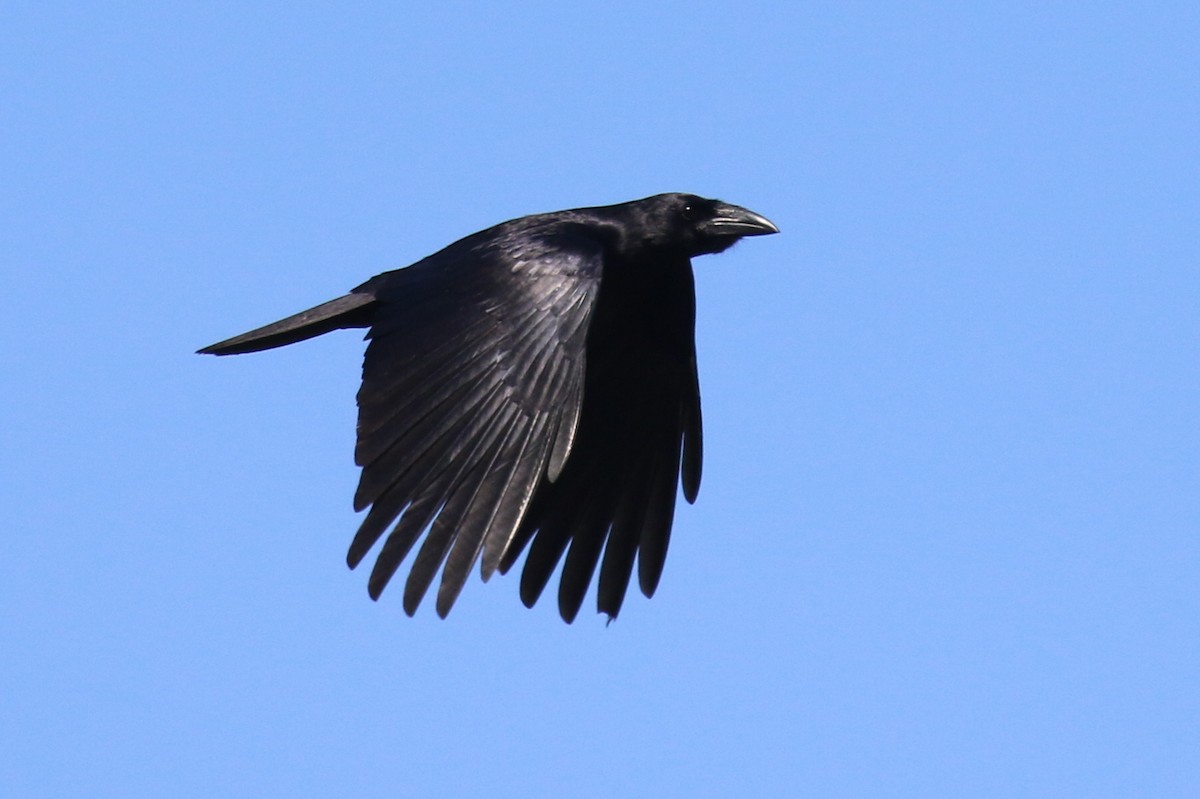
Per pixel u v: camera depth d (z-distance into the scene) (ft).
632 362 49.80
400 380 41.68
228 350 45.52
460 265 43.60
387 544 39.65
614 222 49.34
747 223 49.88
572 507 49.03
